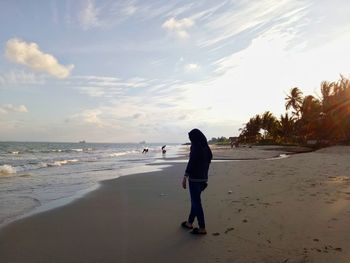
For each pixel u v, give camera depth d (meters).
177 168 20.48
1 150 64.75
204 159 5.66
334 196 7.95
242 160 26.55
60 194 10.23
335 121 58.09
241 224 5.84
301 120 71.44
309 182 10.58
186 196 9.40
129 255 4.55
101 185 12.28
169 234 5.51
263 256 4.30
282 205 7.17
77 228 6.01
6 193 10.49
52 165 24.48
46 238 5.40
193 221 5.95
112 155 47.22
